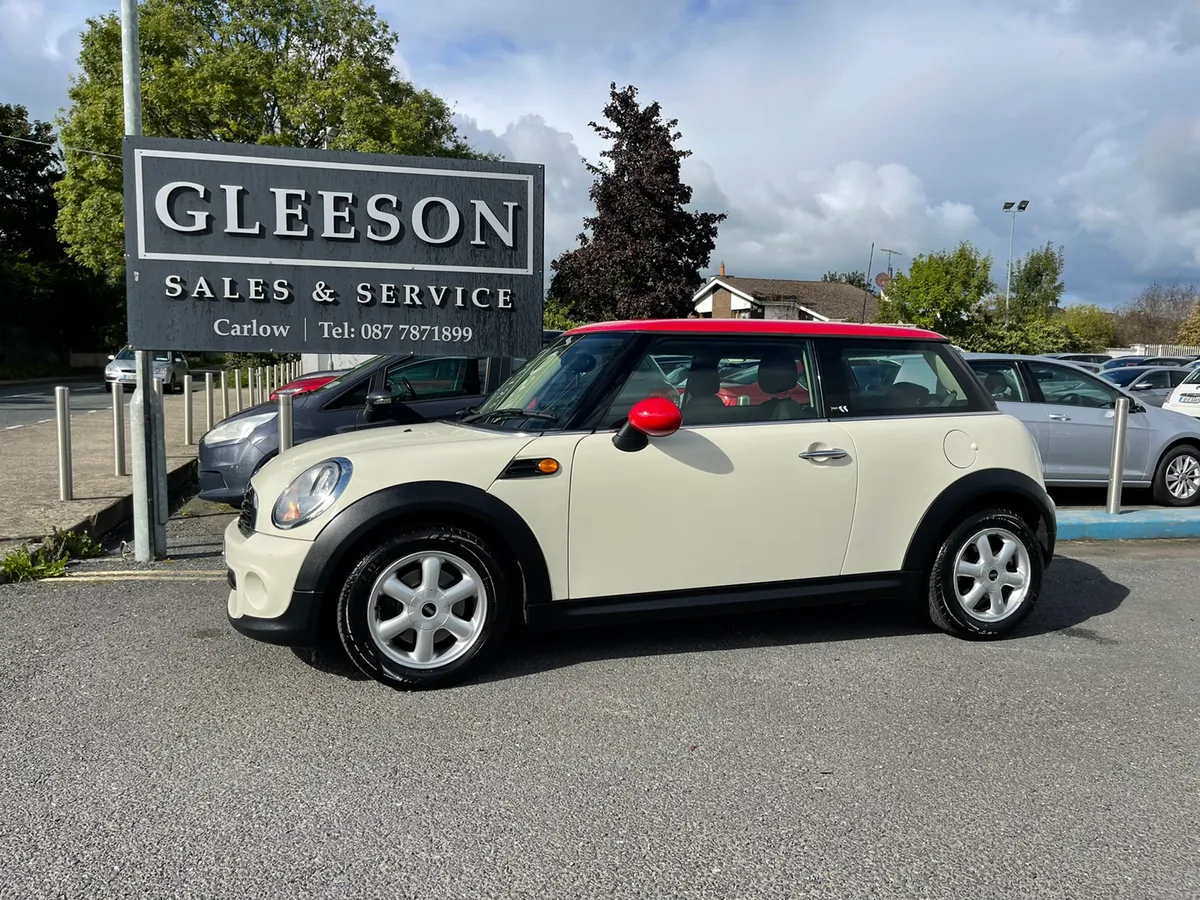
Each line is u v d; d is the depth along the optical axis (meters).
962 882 2.53
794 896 2.45
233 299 6.17
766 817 2.87
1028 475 4.64
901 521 4.43
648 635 4.68
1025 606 4.66
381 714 3.62
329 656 4.28
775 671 4.18
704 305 45.41
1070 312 61.03
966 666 4.30
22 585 5.53
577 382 4.21
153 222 5.98
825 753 3.34
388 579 3.75
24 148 41.78
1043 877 2.56
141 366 6.08
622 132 22.89
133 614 4.92
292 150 6.18
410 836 2.72
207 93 28.09
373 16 32.19
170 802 2.91
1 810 2.85
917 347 4.70
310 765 3.18
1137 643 4.69
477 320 6.70
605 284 22.44
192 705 3.69
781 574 4.27
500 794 2.99
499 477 3.86
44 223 42.88
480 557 3.84
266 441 7.25
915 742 3.45
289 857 2.60
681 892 2.46
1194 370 17.97
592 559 3.99
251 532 3.91
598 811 2.89
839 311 50.25
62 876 2.49
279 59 30.41
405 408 7.21
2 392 26.58
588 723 3.57
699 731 3.51
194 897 2.40
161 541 6.23
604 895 2.44
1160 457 8.63
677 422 3.81
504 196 6.64
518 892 2.45
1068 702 3.87
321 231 6.30
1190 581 6.03
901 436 4.44
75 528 6.57
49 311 41.94
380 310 6.48
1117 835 2.80
